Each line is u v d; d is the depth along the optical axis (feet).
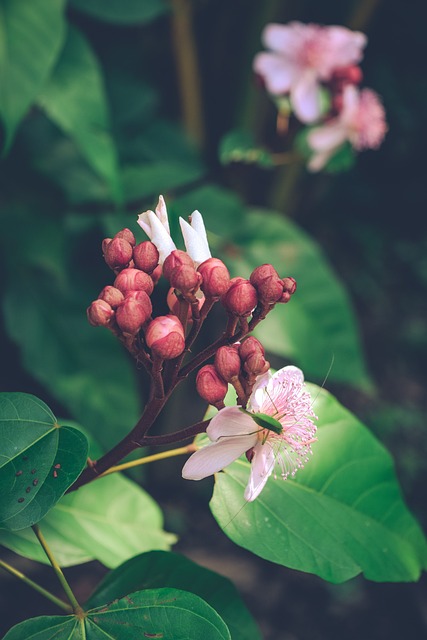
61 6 2.06
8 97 2.01
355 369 2.84
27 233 2.71
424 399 5.85
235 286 1.22
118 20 2.65
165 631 1.22
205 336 4.43
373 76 6.54
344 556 1.37
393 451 5.19
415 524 1.47
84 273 2.73
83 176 2.82
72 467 1.21
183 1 3.50
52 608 3.62
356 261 6.58
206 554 4.29
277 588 4.12
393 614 4.02
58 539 1.58
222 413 1.19
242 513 1.35
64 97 2.26
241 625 1.45
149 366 1.22
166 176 2.84
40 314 2.64
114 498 1.69
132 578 1.43
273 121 3.84
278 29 2.84
